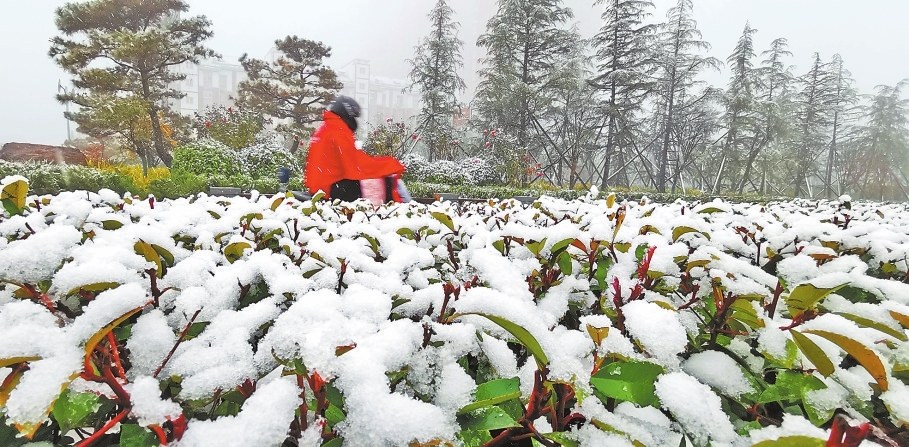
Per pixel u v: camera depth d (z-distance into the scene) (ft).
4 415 2.50
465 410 2.37
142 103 74.38
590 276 4.23
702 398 2.33
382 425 2.04
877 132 166.20
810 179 185.47
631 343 2.86
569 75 99.71
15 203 4.68
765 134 117.08
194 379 2.23
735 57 120.37
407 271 4.04
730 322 3.38
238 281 3.30
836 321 2.72
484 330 2.83
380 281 3.46
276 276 3.33
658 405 2.42
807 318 2.98
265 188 38.47
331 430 2.31
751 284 3.07
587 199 9.72
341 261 3.80
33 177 30.48
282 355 2.26
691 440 2.40
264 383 2.46
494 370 2.86
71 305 3.26
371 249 4.93
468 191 52.06
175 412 2.00
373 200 19.61
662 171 111.04
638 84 102.68
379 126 68.85
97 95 92.84
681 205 8.30
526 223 7.15
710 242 5.04
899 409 2.42
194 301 2.94
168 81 108.17
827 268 4.59
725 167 125.29
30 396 1.82
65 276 2.63
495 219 7.35
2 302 2.99
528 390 2.70
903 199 163.84
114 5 95.30
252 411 2.01
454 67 122.62
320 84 124.57
